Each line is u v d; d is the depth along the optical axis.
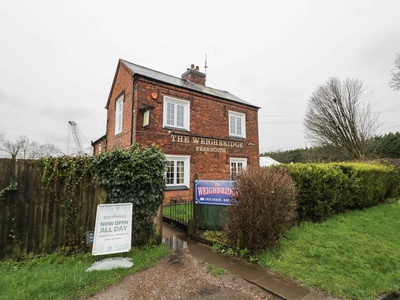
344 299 2.60
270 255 3.80
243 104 13.42
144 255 4.02
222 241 4.69
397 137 24.38
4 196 3.71
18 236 3.77
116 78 12.40
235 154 12.68
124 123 10.57
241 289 2.93
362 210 7.11
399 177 9.62
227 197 5.33
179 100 10.59
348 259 3.61
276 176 4.23
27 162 3.94
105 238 3.69
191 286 3.02
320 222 5.52
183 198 10.06
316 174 5.72
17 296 2.58
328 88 22.61
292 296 2.69
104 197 4.46
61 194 4.11
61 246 4.06
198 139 11.03
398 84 18.97
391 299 2.70
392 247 4.17
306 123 24.94
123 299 2.67
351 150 21.16
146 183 4.62
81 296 2.68
